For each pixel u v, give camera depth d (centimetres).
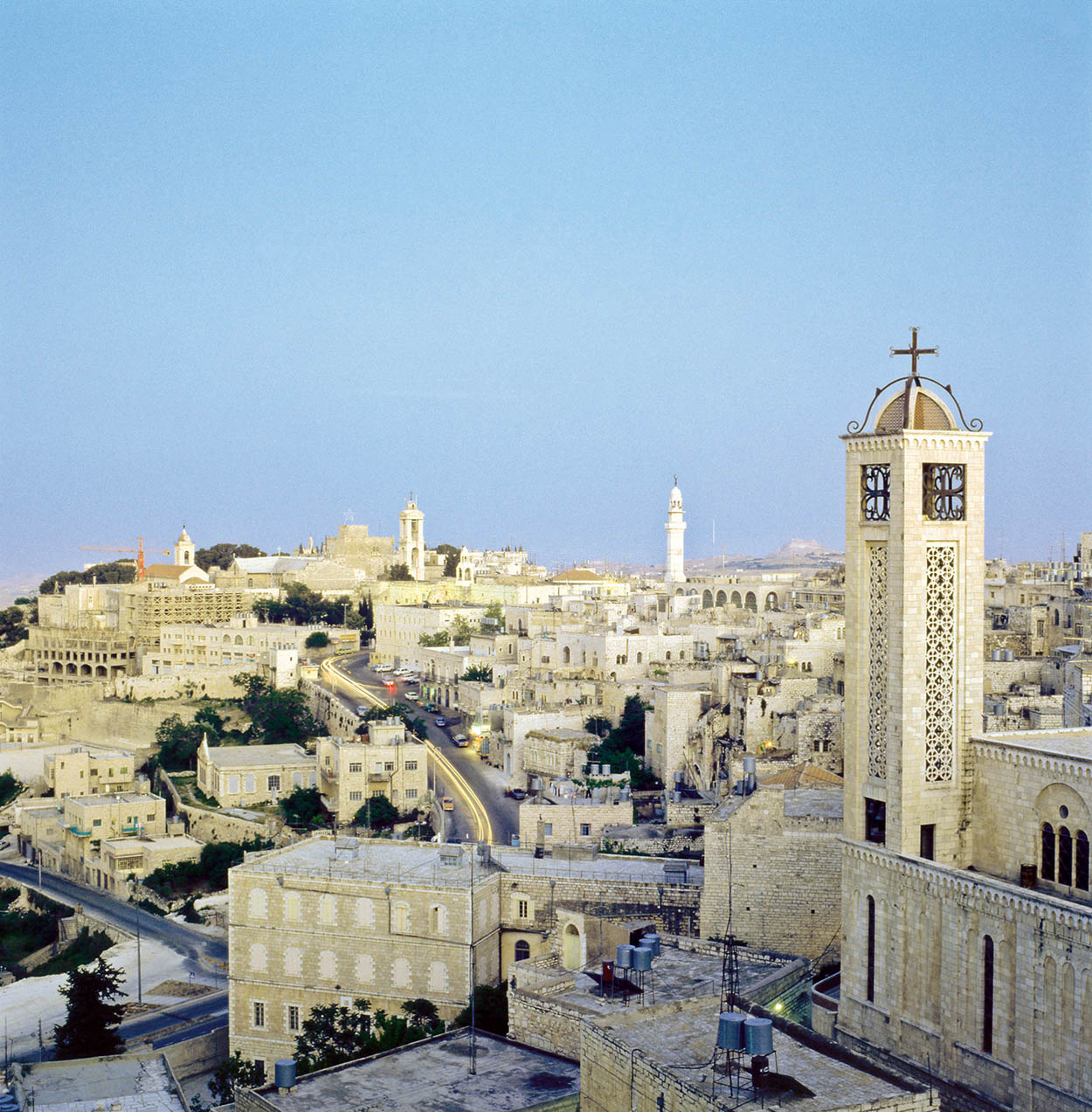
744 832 13512
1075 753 9750
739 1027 7600
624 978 11338
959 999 9606
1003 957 9244
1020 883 9994
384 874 15088
